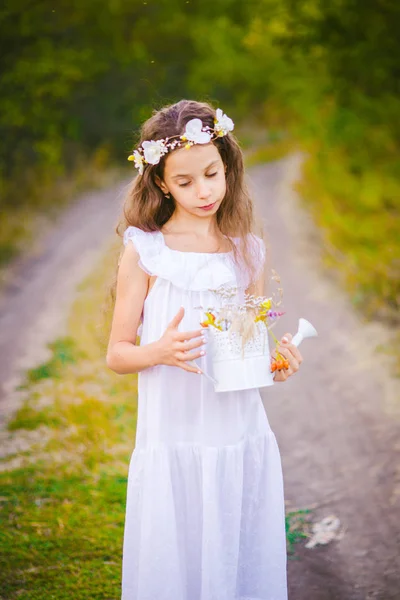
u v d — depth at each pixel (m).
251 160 16.50
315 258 8.61
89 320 7.42
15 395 5.82
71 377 6.07
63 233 11.46
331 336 6.52
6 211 12.13
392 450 4.51
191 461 2.74
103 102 15.87
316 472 4.40
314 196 10.91
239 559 2.86
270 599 2.85
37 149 12.48
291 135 16.70
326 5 9.43
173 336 2.55
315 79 11.36
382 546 3.62
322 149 11.14
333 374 5.77
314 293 7.59
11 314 8.01
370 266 7.60
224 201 2.91
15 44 11.57
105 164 15.70
